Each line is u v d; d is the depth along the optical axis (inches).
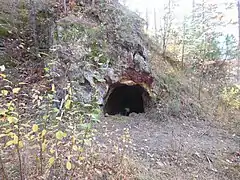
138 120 270.5
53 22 303.6
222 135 256.8
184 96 315.3
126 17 313.1
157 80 303.0
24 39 308.0
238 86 362.0
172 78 323.9
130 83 288.5
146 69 293.4
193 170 186.9
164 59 365.7
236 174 185.9
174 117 282.5
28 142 128.3
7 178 114.3
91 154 154.6
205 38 371.9
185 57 391.5
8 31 292.8
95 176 140.6
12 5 334.6
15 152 128.0
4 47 294.4
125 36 292.8
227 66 406.6
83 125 116.3
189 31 380.8
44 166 124.0
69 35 258.1
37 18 321.7
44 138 114.3
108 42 281.4
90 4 327.6
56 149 122.0
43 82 227.6
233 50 386.6
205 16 368.8
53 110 119.0
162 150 207.5
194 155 206.4
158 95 296.4
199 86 342.6
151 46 365.1
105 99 282.0
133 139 220.5
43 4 333.1
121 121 260.2
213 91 364.5
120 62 279.1
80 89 237.8
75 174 131.2
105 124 241.3
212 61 382.6
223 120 297.0
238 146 232.5
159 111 281.9
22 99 175.5
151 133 242.1
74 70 237.9
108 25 294.8
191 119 286.5
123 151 171.8
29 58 292.2
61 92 201.2
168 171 178.9
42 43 305.0
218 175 184.4
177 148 213.8
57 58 232.5
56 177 124.7
